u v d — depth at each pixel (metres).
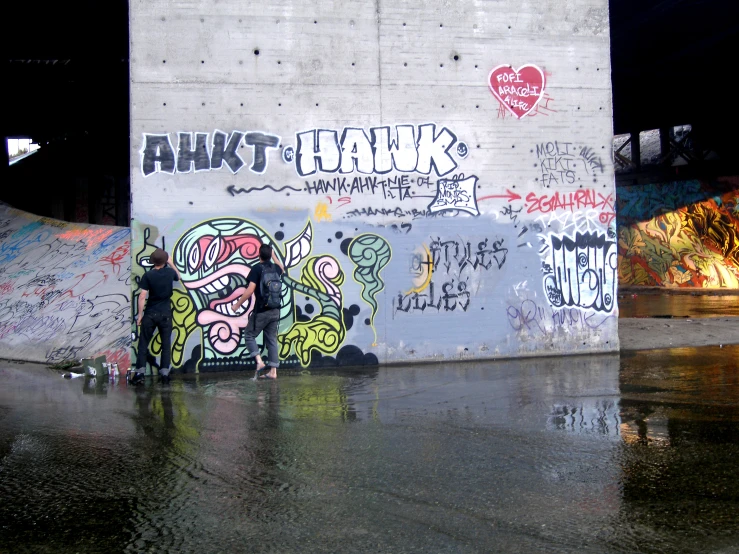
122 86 23.95
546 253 11.26
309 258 10.56
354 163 10.69
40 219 16.80
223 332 10.29
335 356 10.63
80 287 12.94
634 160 33.34
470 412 7.38
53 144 27.36
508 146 11.12
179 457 5.84
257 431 6.66
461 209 10.99
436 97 10.90
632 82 26.45
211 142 10.34
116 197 31.86
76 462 5.75
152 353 10.08
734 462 5.52
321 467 5.51
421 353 10.85
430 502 4.70
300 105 10.55
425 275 10.87
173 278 9.55
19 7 17.14
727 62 23.97
